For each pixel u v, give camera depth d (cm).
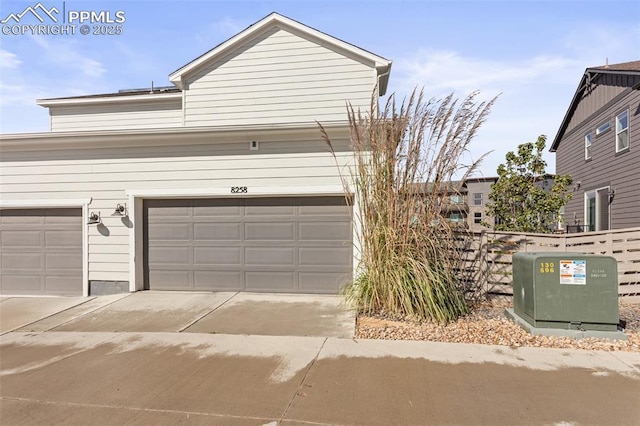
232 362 423
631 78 1166
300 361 421
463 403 324
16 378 394
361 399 334
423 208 582
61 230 827
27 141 794
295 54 956
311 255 764
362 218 614
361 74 937
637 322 544
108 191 804
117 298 745
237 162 773
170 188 789
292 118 952
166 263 803
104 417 314
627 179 1184
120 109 1120
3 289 835
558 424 291
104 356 452
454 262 638
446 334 498
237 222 785
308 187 754
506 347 452
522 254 534
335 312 623
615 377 369
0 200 830
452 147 579
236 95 972
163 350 466
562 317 483
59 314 655
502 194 920
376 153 597
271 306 668
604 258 474
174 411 321
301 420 303
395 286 554
